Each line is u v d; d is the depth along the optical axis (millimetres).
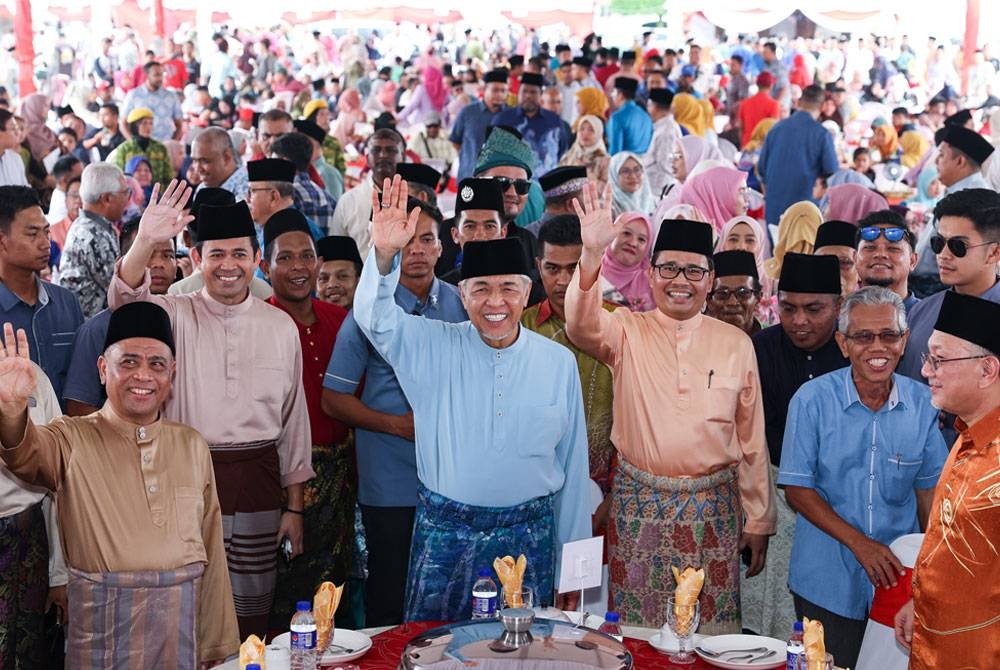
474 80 17547
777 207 11203
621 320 4539
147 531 3631
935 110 16719
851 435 4223
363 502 4859
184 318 4434
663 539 4367
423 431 3910
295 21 22406
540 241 5051
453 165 13805
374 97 17938
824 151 11039
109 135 13227
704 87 17625
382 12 23016
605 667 2773
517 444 3867
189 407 4395
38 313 4793
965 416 3252
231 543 4449
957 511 3072
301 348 4910
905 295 5527
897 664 3844
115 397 3646
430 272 5055
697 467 4355
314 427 5070
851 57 19531
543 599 3910
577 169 6715
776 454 4887
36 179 10977
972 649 3051
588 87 14422
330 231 8430
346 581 5281
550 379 3955
